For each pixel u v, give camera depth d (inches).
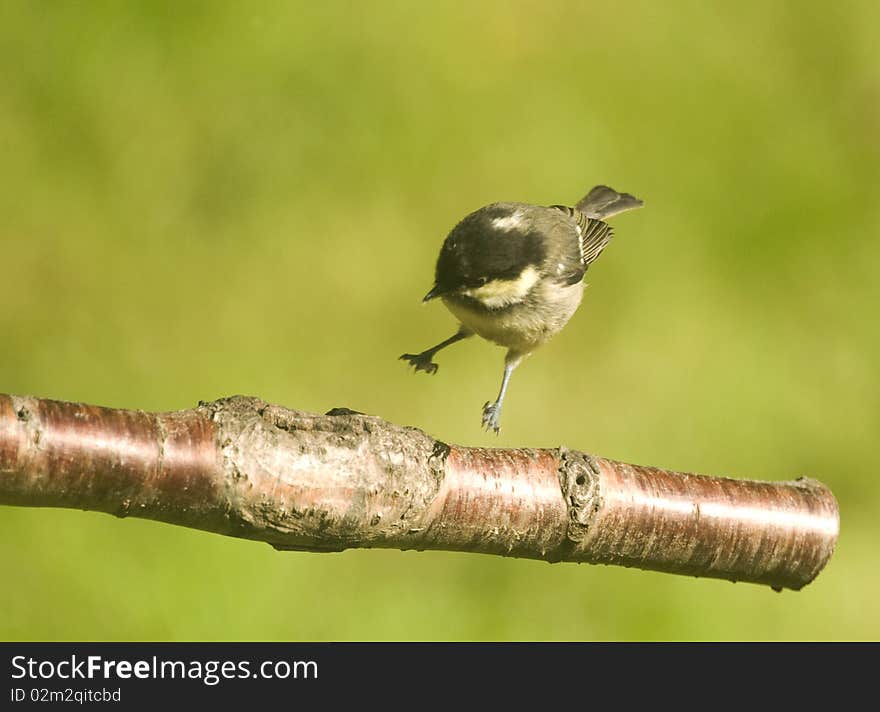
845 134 613.0
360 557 471.2
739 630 482.0
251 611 443.8
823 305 583.8
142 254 527.8
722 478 278.1
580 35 612.1
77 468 205.9
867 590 524.4
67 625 427.2
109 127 541.3
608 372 561.6
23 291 507.2
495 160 575.5
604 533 259.0
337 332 537.0
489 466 246.7
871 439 557.6
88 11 550.0
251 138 555.8
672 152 595.8
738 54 621.9
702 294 581.0
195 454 213.6
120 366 505.4
